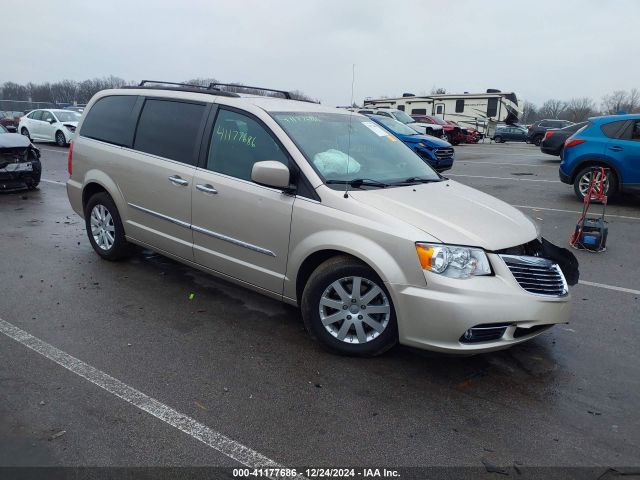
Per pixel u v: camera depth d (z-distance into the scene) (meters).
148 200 5.16
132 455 2.82
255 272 4.36
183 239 4.90
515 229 3.85
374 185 4.16
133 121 5.43
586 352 4.18
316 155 4.19
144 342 4.10
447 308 3.44
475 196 4.50
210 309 4.77
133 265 5.86
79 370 3.65
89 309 4.68
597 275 6.09
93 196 5.87
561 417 3.30
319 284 3.92
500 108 33.69
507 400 3.47
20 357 3.80
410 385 3.61
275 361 3.87
